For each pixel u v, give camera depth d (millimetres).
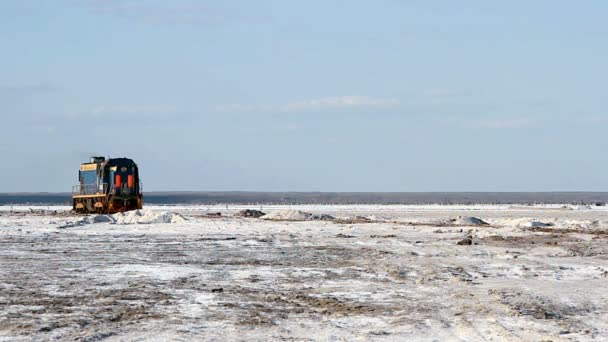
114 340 30078
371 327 32844
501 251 72375
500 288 45250
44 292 44125
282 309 37875
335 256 67750
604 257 67125
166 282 48938
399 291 44500
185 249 76125
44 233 103688
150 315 35906
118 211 159375
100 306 38719
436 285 47125
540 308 37531
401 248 76312
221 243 84562
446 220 148750
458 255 68250
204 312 36906
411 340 29969
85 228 116000
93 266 59094
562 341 29641
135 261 63375
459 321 34000
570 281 49312
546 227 121625
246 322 34062
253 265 59906
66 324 33438
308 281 49469
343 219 155375
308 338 30453
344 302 40125
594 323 33875
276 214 155500
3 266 59031
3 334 31125
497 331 31609
